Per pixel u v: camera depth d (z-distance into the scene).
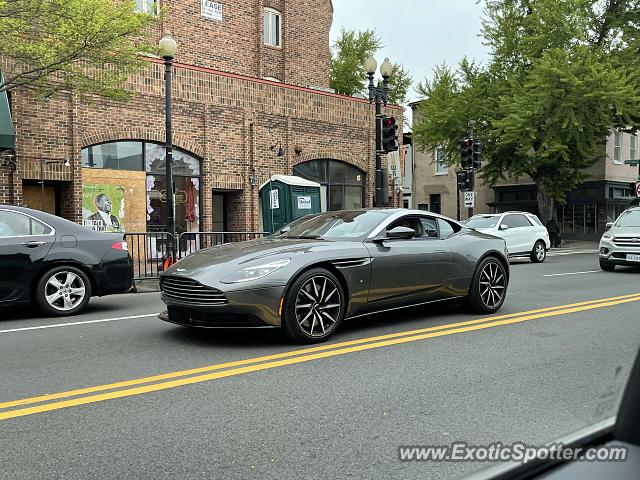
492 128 25.39
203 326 5.73
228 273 5.63
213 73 16.84
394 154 22.73
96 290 8.21
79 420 3.78
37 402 4.14
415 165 37.91
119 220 15.12
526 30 24.98
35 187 14.27
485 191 35.72
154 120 15.62
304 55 22.16
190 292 5.71
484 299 7.70
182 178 16.42
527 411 3.91
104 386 4.52
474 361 5.27
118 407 4.03
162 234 12.05
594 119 22.23
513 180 34.03
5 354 5.62
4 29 10.22
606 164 30.69
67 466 3.09
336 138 20.08
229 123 17.22
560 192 26.66
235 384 4.55
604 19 25.38
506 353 5.57
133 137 15.24
